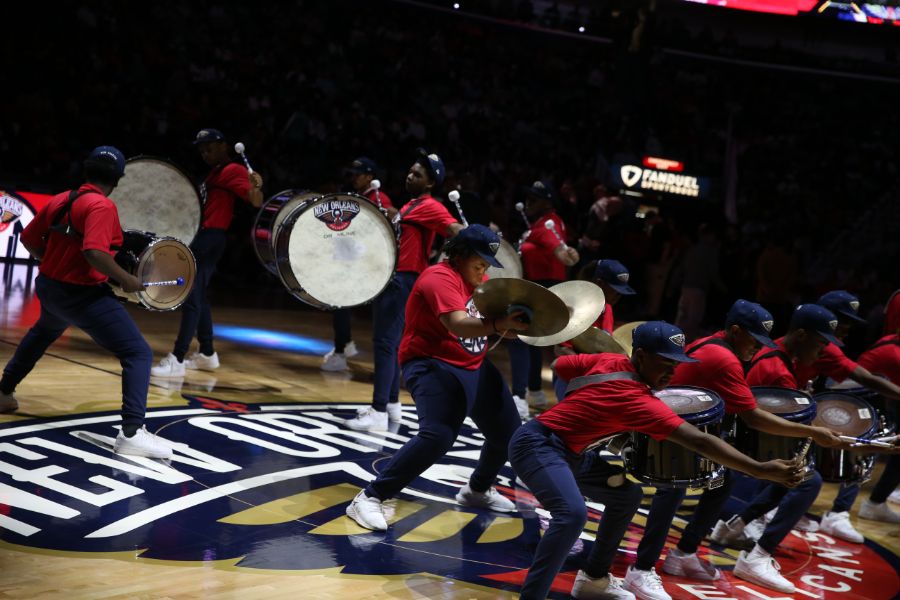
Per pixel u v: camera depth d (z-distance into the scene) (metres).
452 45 21.66
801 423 4.54
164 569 3.80
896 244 19.48
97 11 17.02
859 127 22.77
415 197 6.46
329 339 10.14
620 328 5.80
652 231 15.91
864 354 6.27
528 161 19.31
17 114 14.11
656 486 4.05
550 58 22.42
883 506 6.26
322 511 4.73
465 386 4.59
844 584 4.92
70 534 4.02
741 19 24.11
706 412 4.02
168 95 16.36
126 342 5.08
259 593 3.69
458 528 4.81
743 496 5.73
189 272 5.49
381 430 6.43
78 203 4.85
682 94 22.39
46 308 5.07
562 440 3.87
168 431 5.69
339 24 20.42
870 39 23.89
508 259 7.15
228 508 4.58
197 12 18.48
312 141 16.31
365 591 3.86
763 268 13.59
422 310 4.58
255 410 6.50
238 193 7.06
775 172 21.64
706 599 4.46
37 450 4.99
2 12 15.89
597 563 4.19
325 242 5.98
